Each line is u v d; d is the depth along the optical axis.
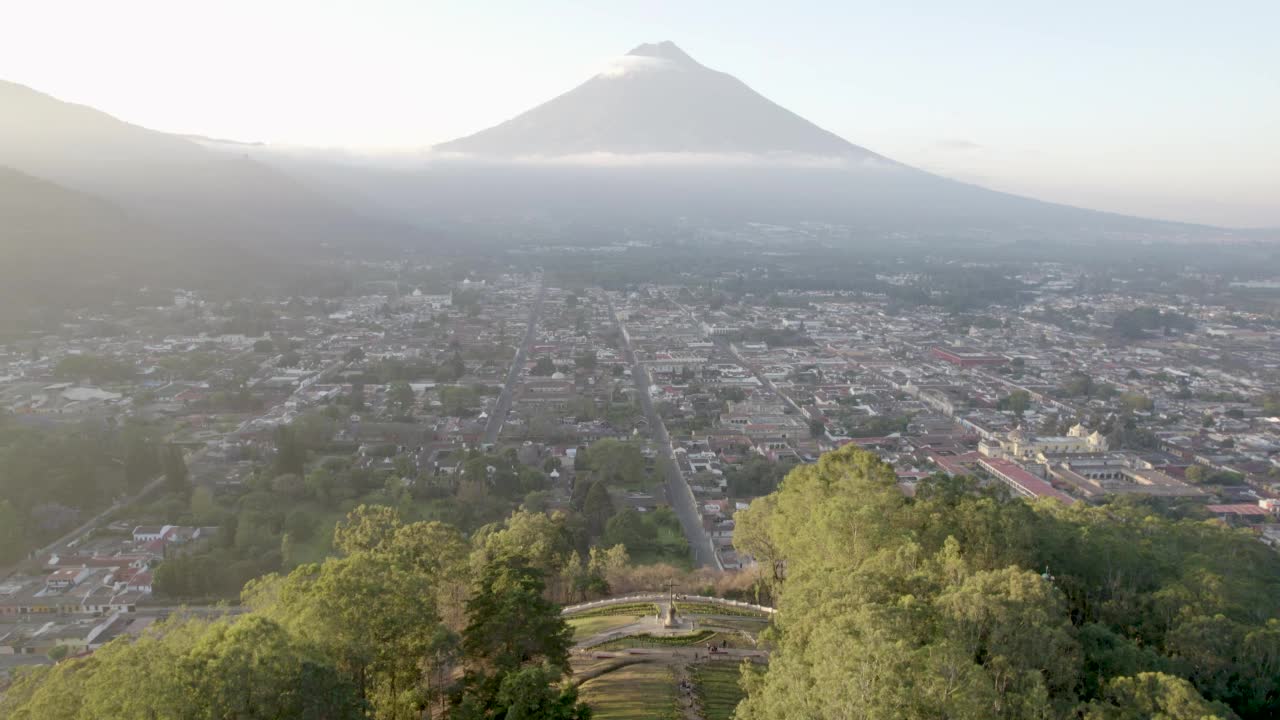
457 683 138.62
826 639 100.06
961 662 97.62
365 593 119.88
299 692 99.94
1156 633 140.75
